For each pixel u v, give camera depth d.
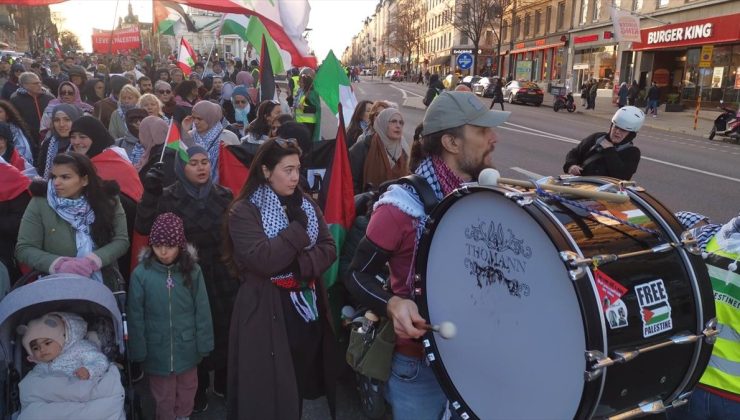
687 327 1.65
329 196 3.37
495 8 43.62
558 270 1.53
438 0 78.69
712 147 16.11
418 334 1.83
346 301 3.40
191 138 5.21
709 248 2.57
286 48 6.17
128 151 5.79
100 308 2.85
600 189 1.88
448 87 14.14
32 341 2.60
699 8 25.73
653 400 1.70
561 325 1.53
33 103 7.55
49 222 3.16
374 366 2.22
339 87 4.61
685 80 27.34
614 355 1.47
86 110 7.54
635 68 30.75
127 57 23.09
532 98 32.06
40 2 6.22
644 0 29.98
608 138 4.82
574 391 1.51
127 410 2.83
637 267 1.58
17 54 24.78
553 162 12.49
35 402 2.57
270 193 2.72
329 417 3.46
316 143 4.88
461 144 1.97
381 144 4.69
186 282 3.12
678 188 9.80
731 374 2.39
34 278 3.06
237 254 2.66
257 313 2.71
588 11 36.88
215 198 3.54
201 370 3.54
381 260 2.02
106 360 2.72
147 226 3.50
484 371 1.81
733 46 23.89
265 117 5.46
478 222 1.77
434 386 2.17
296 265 2.75
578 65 38.41
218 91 11.67
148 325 3.11
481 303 1.79
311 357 2.89
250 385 2.69
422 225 1.99
